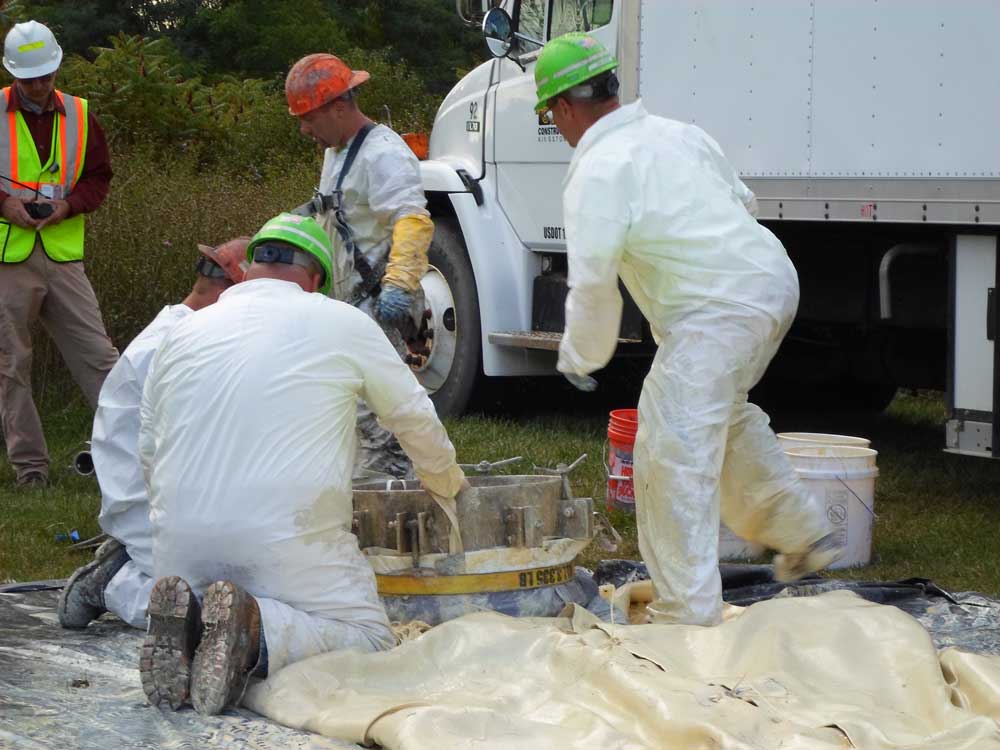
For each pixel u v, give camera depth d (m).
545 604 4.70
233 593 3.81
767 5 7.23
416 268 5.64
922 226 7.43
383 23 40.41
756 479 4.95
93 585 4.79
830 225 7.76
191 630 3.88
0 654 4.49
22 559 6.22
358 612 4.18
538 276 9.27
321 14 37.53
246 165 18.05
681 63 7.66
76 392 9.93
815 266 8.29
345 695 3.85
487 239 9.35
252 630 3.89
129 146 17.05
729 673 3.99
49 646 4.59
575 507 4.83
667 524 4.48
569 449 8.66
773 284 4.53
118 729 3.73
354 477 6.05
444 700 3.85
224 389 4.01
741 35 7.36
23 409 7.63
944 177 6.58
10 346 7.54
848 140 6.96
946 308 7.57
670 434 4.47
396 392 4.23
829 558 5.03
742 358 4.50
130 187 11.20
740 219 4.56
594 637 4.20
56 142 7.52
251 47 36.25
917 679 3.86
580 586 4.92
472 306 9.51
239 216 10.92
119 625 4.88
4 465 8.20
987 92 6.39
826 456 6.15
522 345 8.96
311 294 4.27
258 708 3.86
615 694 3.77
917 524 7.01
